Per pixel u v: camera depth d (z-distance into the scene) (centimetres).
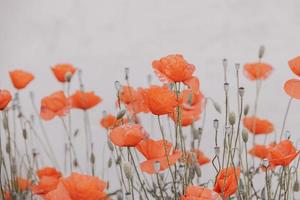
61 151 281
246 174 182
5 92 181
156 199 181
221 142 257
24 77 205
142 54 277
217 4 270
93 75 282
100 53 282
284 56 263
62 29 287
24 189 206
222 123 260
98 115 277
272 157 164
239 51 267
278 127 260
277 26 264
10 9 293
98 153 275
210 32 270
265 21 265
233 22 268
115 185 265
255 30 266
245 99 263
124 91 185
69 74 202
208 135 259
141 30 277
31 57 291
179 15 274
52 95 200
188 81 169
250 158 245
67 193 160
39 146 283
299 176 226
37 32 290
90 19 283
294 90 172
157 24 276
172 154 167
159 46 275
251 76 209
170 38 274
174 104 163
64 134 278
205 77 270
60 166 281
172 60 166
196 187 157
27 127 284
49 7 289
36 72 291
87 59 283
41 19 290
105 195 162
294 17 263
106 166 271
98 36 282
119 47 279
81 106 208
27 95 291
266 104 261
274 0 265
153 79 275
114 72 279
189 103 177
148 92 163
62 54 287
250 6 266
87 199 159
